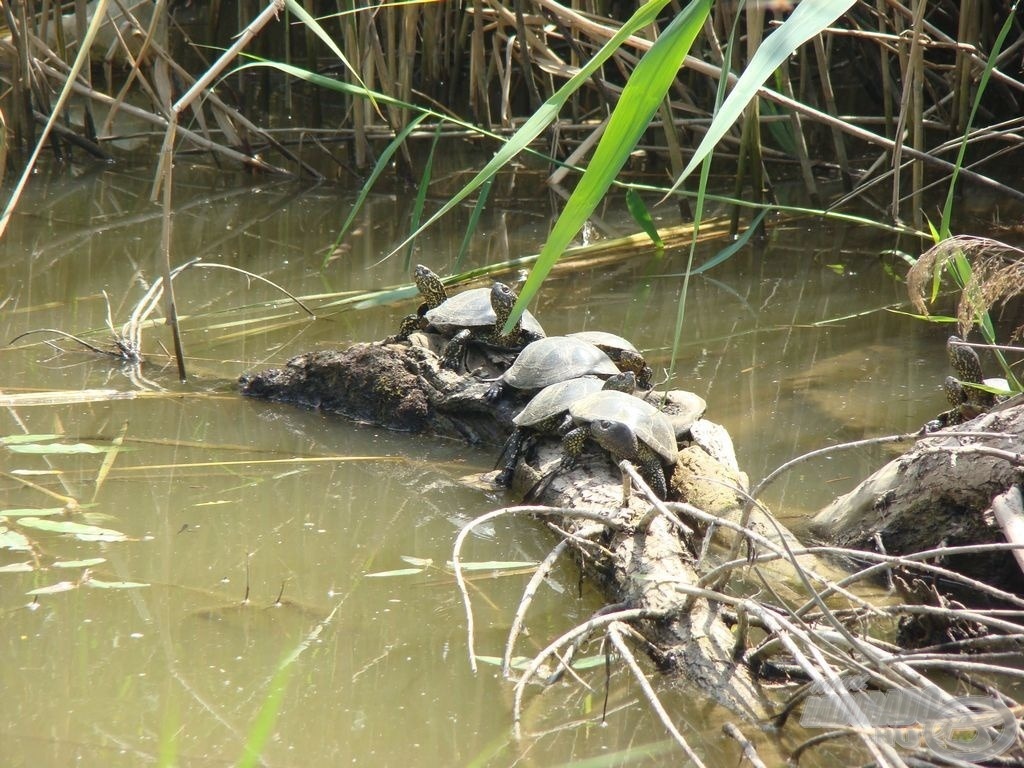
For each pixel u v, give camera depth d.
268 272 14.30
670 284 14.11
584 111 20.83
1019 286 7.29
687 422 9.09
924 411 9.97
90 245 15.18
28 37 18.08
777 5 8.37
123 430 9.59
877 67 19.84
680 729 5.54
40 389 10.28
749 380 10.87
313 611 6.67
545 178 19.17
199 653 6.14
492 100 21.84
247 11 20.92
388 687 5.86
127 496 8.27
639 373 10.26
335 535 7.81
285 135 20.53
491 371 10.29
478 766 5.21
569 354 9.67
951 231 15.59
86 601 6.67
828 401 10.28
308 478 8.87
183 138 19.88
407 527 8.03
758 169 15.70
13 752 5.16
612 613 6.29
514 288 13.80
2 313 12.42
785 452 9.22
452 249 15.40
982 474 7.20
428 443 9.86
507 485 8.89
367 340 11.91
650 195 18.50
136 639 6.26
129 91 22.11
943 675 6.08
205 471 8.84
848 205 17.25
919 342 11.88
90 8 21.59
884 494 7.78
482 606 6.86
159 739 5.31
